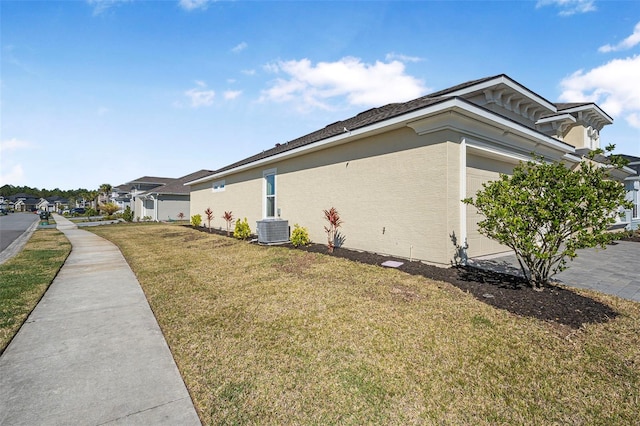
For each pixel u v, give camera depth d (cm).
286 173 1099
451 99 539
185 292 505
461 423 203
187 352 303
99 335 349
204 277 602
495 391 235
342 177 848
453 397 229
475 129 643
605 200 381
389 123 650
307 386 244
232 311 411
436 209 604
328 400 227
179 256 855
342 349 301
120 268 723
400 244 682
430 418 207
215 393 237
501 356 283
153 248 1034
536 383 244
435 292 462
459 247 613
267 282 547
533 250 401
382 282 520
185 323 375
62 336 347
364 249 778
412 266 610
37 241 1303
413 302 423
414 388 239
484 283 496
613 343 303
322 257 742
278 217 1147
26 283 572
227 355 295
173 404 225
